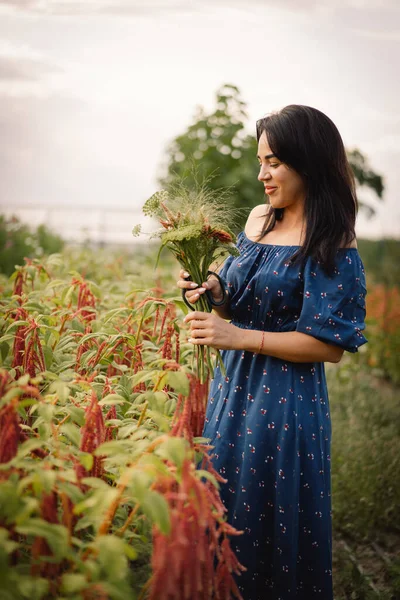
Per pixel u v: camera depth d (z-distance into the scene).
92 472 1.62
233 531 1.47
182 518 1.32
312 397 2.06
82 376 2.12
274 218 2.19
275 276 2.05
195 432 2.18
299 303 2.05
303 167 2.03
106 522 1.38
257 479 2.05
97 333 2.18
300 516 2.06
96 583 1.23
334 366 5.83
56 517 1.37
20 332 2.14
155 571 1.33
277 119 2.04
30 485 1.48
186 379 1.59
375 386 6.08
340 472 3.50
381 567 2.93
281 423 2.03
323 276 2.00
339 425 4.23
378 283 9.09
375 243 10.23
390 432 4.23
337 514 3.25
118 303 3.05
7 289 3.73
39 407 1.46
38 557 1.31
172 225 2.01
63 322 2.55
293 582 2.04
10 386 1.53
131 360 2.44
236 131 6.63
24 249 6.64
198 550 1.33
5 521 1.35
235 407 2.13
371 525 3.20
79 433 1.54
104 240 17.11
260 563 2.09
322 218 2.02
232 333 2.00
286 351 1.99
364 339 1.98
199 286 2.07
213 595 1.57
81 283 2.79
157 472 1.37
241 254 2.21
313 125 2.03
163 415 1.71
